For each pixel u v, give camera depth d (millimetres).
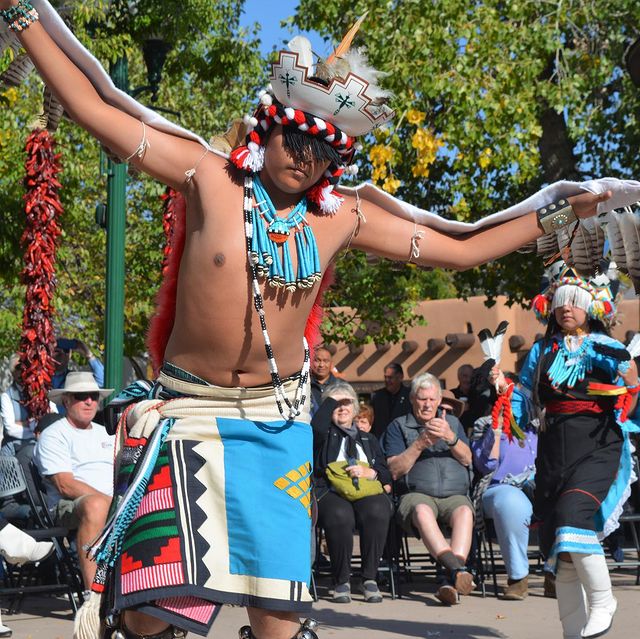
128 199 23406
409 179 16172
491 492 9062
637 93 15609
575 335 6641
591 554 6188
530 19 15289
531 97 14438
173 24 11906
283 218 3609
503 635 7262
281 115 3488
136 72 23703
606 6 14914
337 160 3576
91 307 23891
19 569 8836
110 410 4039
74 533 8578
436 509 9047
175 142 3576
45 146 9188
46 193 9156
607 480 6414
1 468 8273
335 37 15109
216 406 3607
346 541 8773
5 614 8211
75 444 8281
